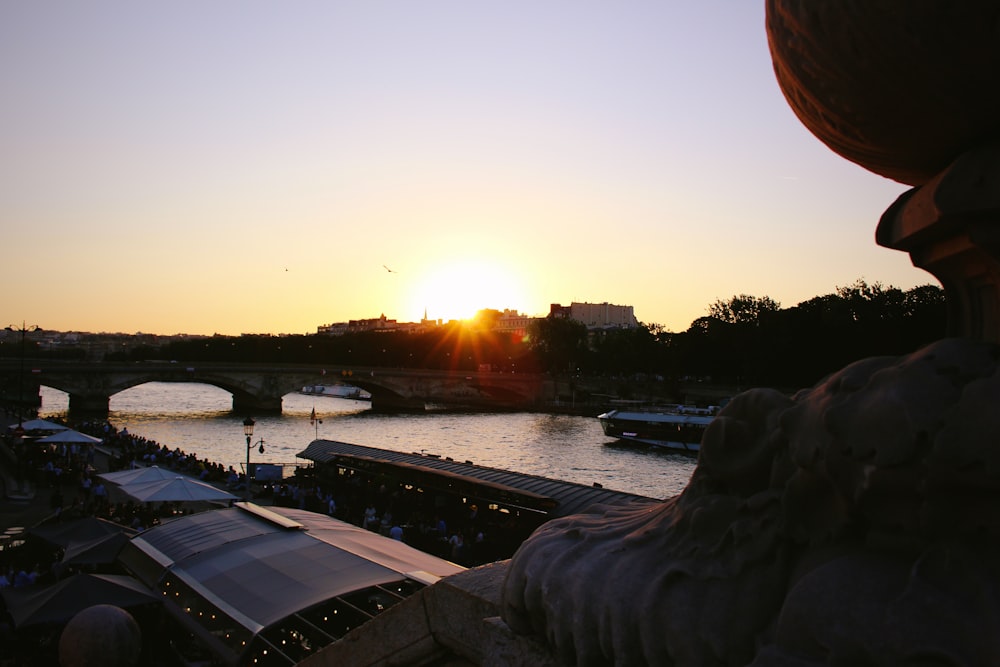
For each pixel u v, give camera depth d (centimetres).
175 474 3091
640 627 261
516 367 15650
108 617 414
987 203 215
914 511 203
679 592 258
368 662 470
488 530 2911
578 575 292
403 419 10650
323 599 1385
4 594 1753
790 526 237
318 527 1873
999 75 198
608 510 359
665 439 7312
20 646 1750
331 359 16800
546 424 9994
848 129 246
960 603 188
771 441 246
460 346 16875
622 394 11556
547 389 12912
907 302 6172
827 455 220
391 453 3925
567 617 289
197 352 17550
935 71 203
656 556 278
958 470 189
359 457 3816
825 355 6738
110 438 6294
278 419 10281
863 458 209
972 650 181
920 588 194
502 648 347
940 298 5819
